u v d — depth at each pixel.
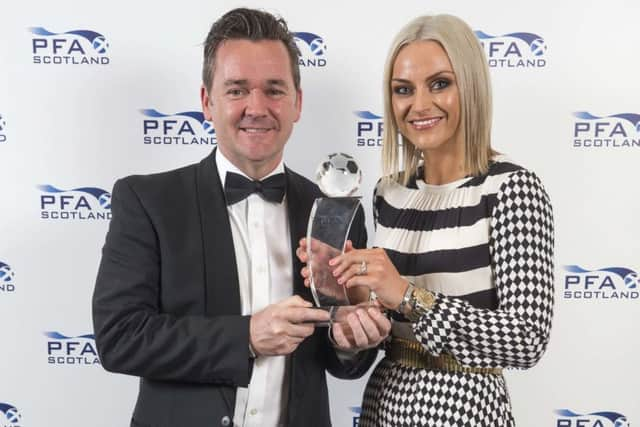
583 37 1.63
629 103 1.66
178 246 1.10
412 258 1.12
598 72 1.65
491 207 1.04
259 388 1.14
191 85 1.67
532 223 1.00
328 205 1.07
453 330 0.97
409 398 1.06
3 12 1.62
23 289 1.73
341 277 1.01
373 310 1.02
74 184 1.70
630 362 1.76
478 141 1.09
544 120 1.67
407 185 1.23
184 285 1.08
